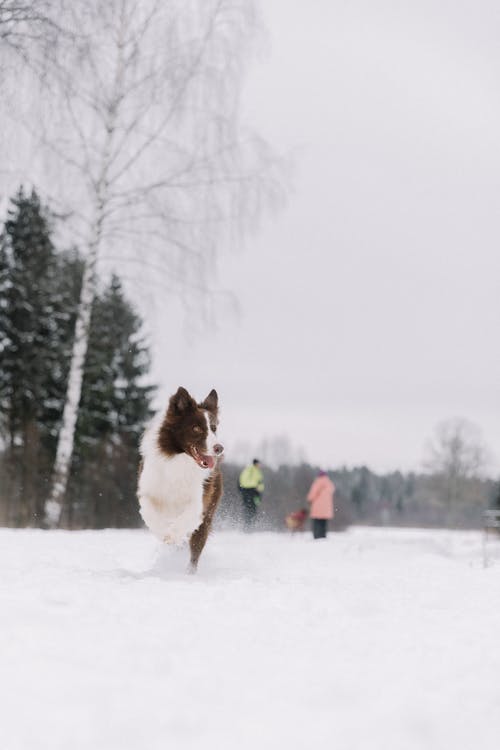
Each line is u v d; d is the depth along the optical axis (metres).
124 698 2.74
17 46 14.59
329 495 18.05
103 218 16.92
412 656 3.76
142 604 4.62
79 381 17.14
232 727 2.59
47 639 3.47
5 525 24.72
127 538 11.30
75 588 5.09
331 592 5.98
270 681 3.12
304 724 2.65
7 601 4.34
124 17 16.91
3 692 2.71
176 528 6.93
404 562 10.27
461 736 2.70
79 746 2.32
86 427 29.78
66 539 10.55
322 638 4.07
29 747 2.29
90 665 3.12
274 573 7.84
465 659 3.73
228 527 15.35
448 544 16.06
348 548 12.59
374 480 75.44
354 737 2.56
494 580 7.68
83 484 28.64
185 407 7.24
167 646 3.57
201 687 2.95
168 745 2.40
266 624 4.32
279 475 41.00
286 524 27.69
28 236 28.55
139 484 7.46
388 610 5.28
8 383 28.58
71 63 15.52
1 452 26.39
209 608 4.68
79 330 17.17
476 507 77.75
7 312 28.48
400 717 2.76
